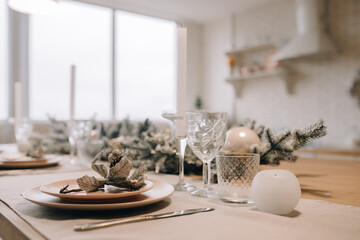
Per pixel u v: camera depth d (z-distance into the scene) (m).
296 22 4.76
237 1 5.05
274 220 0.50
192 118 0.71
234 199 0.65
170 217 0.52
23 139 1.78
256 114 5.36
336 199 0.70
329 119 4.41
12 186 0.82
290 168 1.21
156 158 1.08
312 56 4.40
